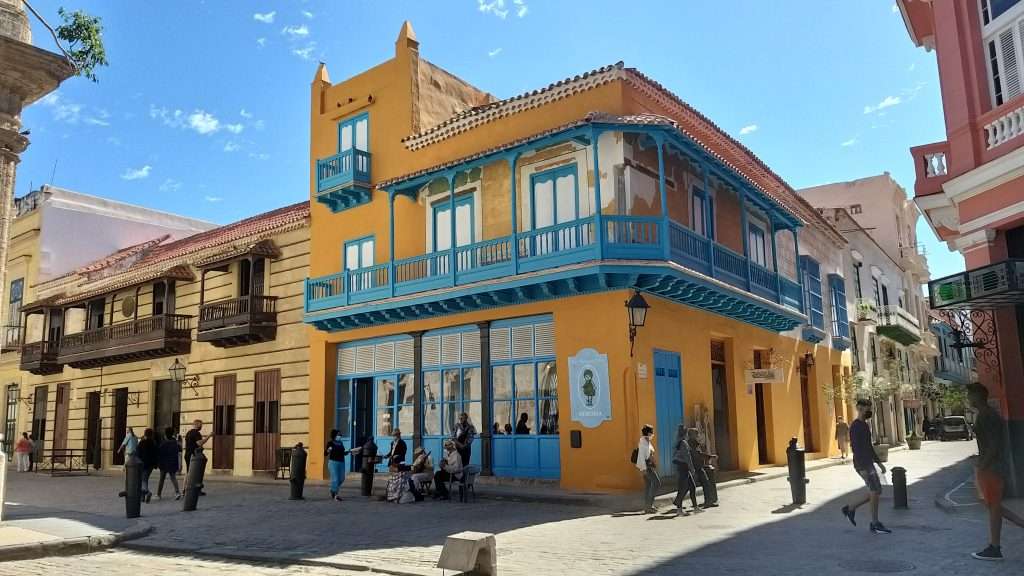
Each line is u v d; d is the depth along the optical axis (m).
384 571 8.42
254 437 23.58
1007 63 12.62
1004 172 12.13
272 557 9.45
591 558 8.82
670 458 16.69
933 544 9.01
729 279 18.89
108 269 31.58
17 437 34.09
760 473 19.47
